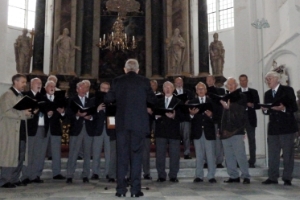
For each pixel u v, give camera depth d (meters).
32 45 12.82
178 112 6.35
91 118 6.40
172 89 6.32
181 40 13.02
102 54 13.74
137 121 4.30
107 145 6.57
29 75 12.09
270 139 5.89
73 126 6.25
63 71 12.73
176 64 12.92
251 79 13.13
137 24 13.99
